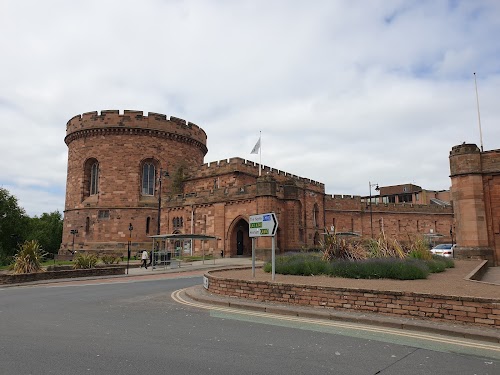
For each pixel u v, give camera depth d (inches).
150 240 1925.4
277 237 1573.6
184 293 604.1
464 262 918.4
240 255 1642.5
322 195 2159.2
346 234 1806.1
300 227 1898.4
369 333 327.9
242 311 436.5
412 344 293.3
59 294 626.2
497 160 1005.2
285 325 361.4
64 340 307.9
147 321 384.5
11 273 897.5
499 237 989.8
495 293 381.4
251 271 711.1
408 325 340.2
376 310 384.8
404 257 734.5
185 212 1769.2
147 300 539.2
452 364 246.7
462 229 1023.0
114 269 1057.5
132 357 261.6
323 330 340.2
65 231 2034.9
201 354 268.5
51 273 930.1
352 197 2262.6
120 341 304.2
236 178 1817.2
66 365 244.5
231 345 292.0
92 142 1991.9
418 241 934.4
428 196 3267.7
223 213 1600.6
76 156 2042.3
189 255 1684.3
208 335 323.3
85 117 2004.2
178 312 435.8
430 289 418.0
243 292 497.0
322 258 715.4
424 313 356.8
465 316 335.6
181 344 294.7
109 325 365.7
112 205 1920.5
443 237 2347.4
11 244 2283.5
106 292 646.5
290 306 436.1
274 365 245.1
